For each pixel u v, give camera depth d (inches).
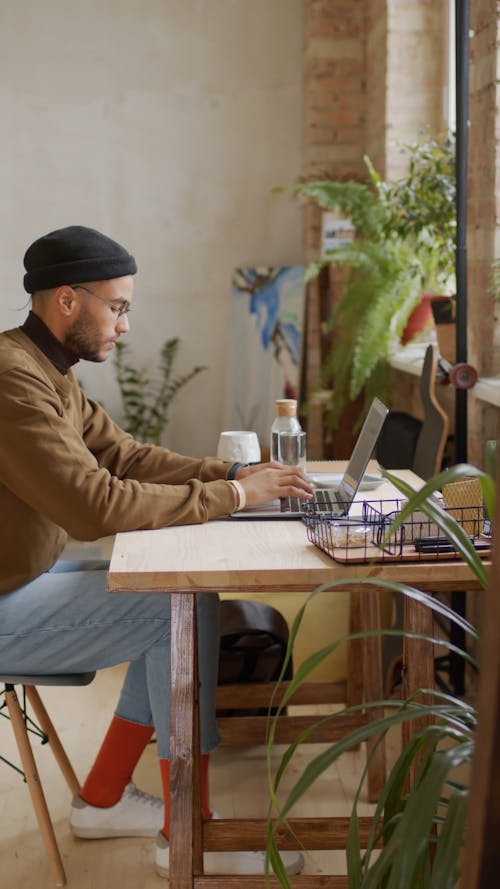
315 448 223.5
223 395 238.1
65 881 92.4
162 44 227.1
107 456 105.2
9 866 96.2
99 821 100.0
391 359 167.2
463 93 118.0
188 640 76.3
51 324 93.7
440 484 49.1
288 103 231.1
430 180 154.1
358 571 72.2
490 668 39.0
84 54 225.9
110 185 230.7
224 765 117.6
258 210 234.2
